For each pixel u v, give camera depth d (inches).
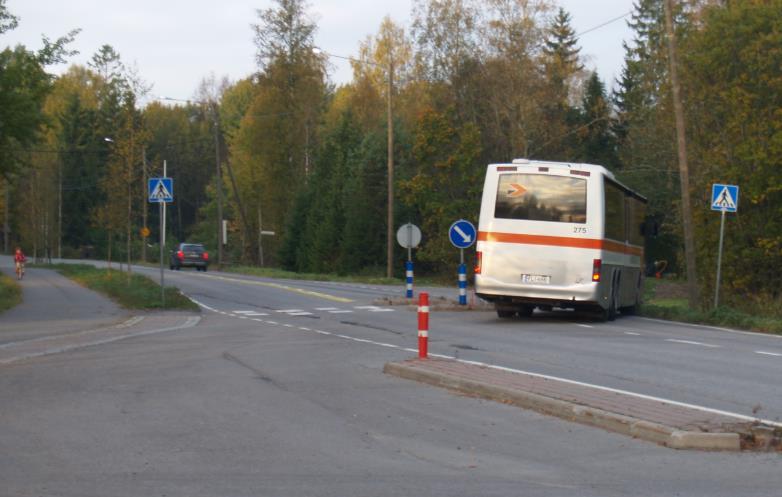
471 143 1780.3
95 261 2938.0
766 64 987.9
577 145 2400.3
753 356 586.6
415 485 267.4
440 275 2027.6
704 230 1034.7
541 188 803.4
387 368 493.0
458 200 1793.8
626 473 284.0
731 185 938.7
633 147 1879.9
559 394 394.6
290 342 651.5
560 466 292.8
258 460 297.4
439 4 1964.8
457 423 358.9
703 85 1051.9
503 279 805.9
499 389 408.8
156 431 341.7
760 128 979.9
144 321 831.1
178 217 4220.0
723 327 849.5
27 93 992.9
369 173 2320.4
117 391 431.8
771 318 879.1
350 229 2324.1
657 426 327.3
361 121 2753.4
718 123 1064.2
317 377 478.9
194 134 4286.4
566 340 668.1
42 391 431.2
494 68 1884.8
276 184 2731.3
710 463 296.7
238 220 3097.9
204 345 631.2
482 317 880.9
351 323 814.5
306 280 1833.2
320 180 2618.1
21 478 272.1
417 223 2230.6
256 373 493.0
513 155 1939.0
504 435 337.4
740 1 1047.0
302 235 2647.6
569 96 2412.6
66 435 333.7
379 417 370.6
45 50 1003.3
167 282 1572.3
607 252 819.4
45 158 2628.0
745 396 421.7
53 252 3243.1
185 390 435.2
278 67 2674.7
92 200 3255.4
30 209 2630.4
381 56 2736.2
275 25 2679.6
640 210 1034.7
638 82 1963.6
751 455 307.6
